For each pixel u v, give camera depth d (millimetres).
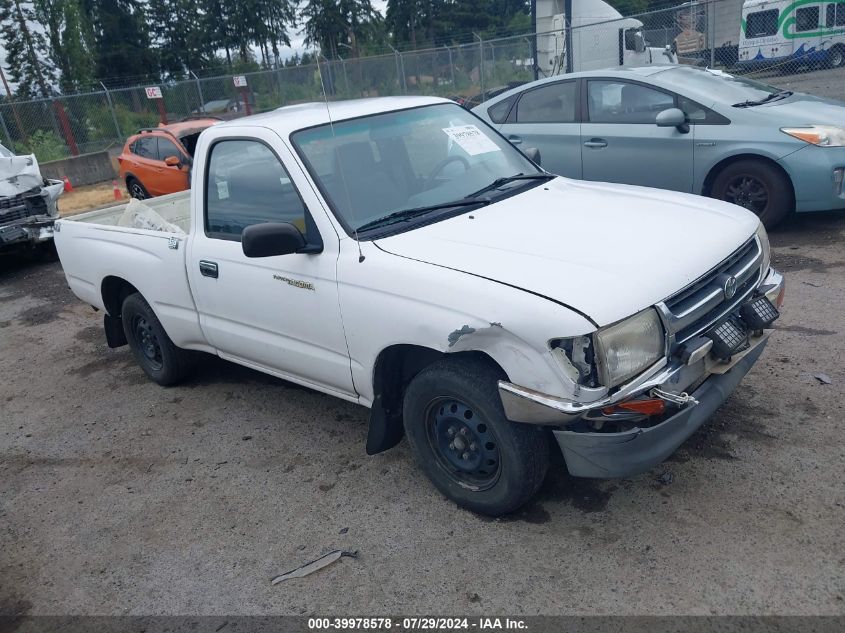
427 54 19234
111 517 3758
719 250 3152
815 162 6250
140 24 55969
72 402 5328
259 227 3299
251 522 3547
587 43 17984
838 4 18891
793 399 3941
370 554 3191
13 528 3783
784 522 3029
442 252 3189
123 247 4914
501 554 3074
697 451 3580
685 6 14141
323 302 3500
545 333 2666
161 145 13094
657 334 2809
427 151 4031
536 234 3283
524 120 8008
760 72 19953
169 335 4836
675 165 6988
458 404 3191
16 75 37750
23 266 10305
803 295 5383
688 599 2705
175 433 4586
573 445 2883
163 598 3102
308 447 4188
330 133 3801
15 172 9898
